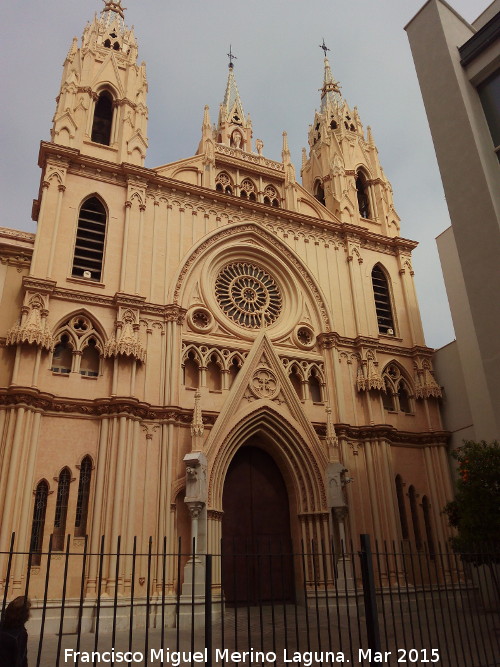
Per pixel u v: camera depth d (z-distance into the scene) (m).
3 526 23.12
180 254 33.69
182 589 25.08
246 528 30.30
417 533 33.69
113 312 30.09
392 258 42.38
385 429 34.00
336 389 34.50
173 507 27.19
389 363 37.72
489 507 22.22
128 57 39.62
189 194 35.62
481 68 22.27
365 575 12.81
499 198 20.53
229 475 31.11
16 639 9.23
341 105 50.44
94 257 31.98
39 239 29.56
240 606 28.39
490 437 32.97
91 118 36.00
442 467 35.16
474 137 21.36
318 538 29.77
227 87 49.09
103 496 25.75
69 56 37.28
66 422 26.80
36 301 27.92
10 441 24.62
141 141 35.66
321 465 31.14
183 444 28.86
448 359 37.72
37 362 26.48
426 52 24.17
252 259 37.03
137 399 27.64
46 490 25.39
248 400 31.12
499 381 18.75
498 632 19.55
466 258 20.62
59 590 23.89
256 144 42.31
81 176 32.78
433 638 18.58
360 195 47.09
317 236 39.66
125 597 24.11
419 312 40.59
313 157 48.38
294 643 17.89
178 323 31.27
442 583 32.25
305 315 36.59
